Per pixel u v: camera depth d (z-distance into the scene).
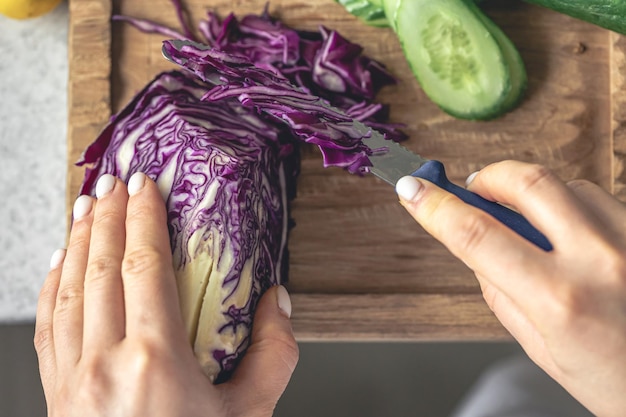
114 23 0.54
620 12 0.50
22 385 0.71
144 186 0.43
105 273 0.42
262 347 0.44
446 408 0.81
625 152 0.54
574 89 0.55
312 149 0.54
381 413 0.81
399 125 0.54
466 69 0.52
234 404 0.42
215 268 0.43
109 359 0.40
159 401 0.39
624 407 0.37
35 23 0.58
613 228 0.38
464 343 0.81
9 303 0.58
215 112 0.48
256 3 0.55
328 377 0.81
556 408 0.68
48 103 0.58
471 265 0.37
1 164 0.58
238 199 0.44
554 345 0.36
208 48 0.46
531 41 0.55
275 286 0.46
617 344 0.35
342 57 0.53
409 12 0.51
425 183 0.40
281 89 0.46
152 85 0.49
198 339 0.43
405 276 0.54
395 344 0.81
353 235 0.54
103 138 0.49
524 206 0.38
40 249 0.58
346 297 0.52
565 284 0.36
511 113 0.54
